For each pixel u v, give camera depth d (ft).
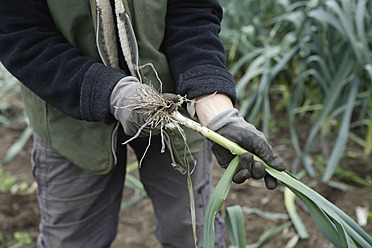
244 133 2.82
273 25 9.23
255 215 5.97
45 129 3.64
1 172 6.83
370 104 7.42
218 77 3.04
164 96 2.87
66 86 2.93
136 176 6.82
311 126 7.79
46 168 3.85
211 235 2.77
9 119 8.23
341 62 7.19
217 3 3.42
